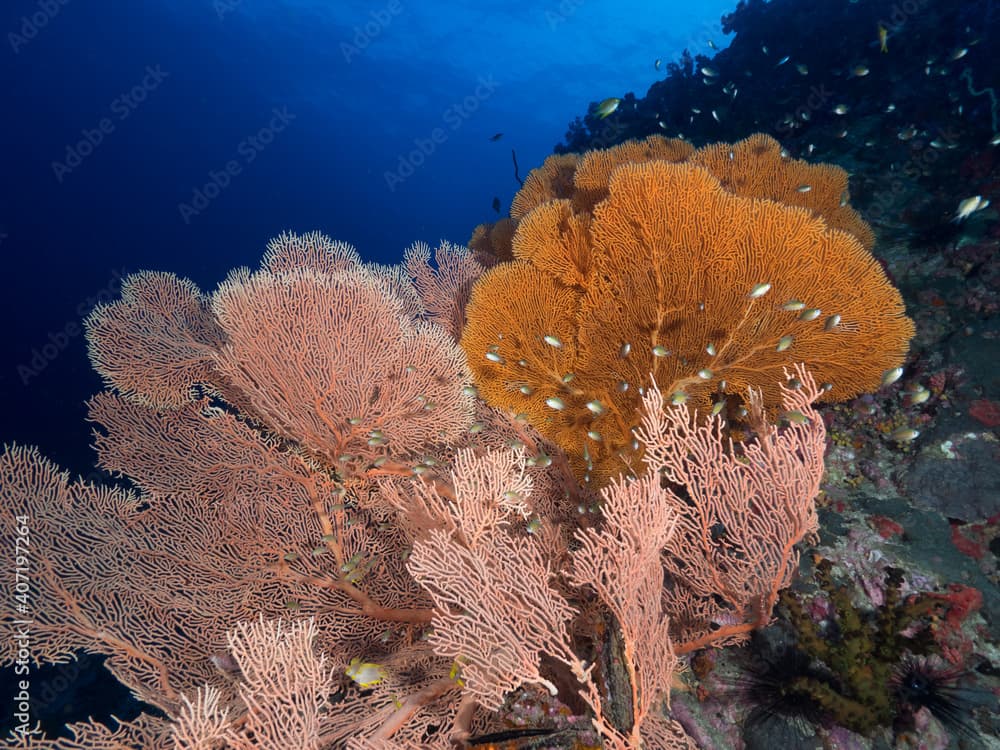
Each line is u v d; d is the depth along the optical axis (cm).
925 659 276
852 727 261
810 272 354
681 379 416
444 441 461
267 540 440
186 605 412
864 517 366
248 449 463
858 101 1095
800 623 289
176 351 471
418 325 458
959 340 454
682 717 300
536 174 745
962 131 843
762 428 352
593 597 373
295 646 275
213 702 249
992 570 317
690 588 352
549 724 323
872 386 379
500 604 262
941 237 627
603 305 413
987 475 353
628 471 421
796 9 1310
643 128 1516
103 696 802
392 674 348
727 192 355
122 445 480
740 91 1320
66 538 418
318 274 416
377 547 447
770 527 298
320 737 291
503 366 462
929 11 1057
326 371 403
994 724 246
